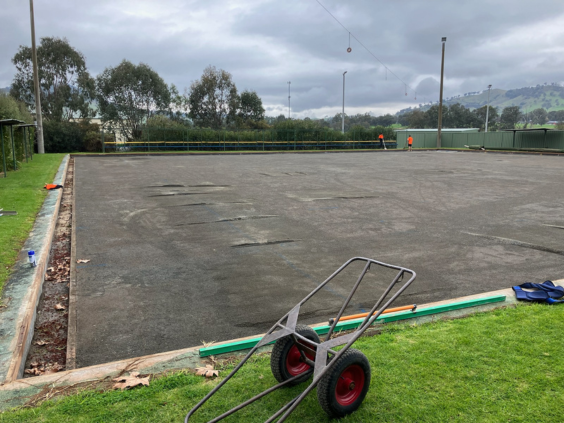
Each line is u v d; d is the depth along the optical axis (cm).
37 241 709
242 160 2933
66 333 446
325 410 273
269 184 1597
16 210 940
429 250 743
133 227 902
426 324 432
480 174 1986
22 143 2127
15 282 521
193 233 855
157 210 1084
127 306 504
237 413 283
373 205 1176
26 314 430
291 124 4788
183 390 310
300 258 695
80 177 1780
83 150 4041
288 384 311
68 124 4084
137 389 312
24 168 1867
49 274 621
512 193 1397
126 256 701
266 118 6550
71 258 686
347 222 962
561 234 860
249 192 1393
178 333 438
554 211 1098
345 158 3209
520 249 752
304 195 1340
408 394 306
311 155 3650
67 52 4838
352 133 4978
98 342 418
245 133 4406
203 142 4175
